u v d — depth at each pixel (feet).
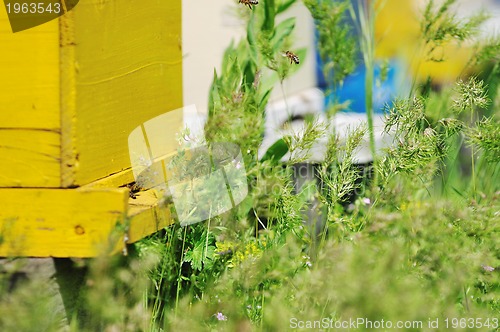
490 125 17.30
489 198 16.38
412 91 18.84
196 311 13.38
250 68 19.17
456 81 18.24
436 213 14.23
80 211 12.84
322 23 19.33
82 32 13.16
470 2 21.99
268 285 14.62
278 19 23.57
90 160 13.50
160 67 16.01
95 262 12.30
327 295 12.64
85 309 13.43
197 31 22.61
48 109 12.84
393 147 16.17
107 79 13.97
